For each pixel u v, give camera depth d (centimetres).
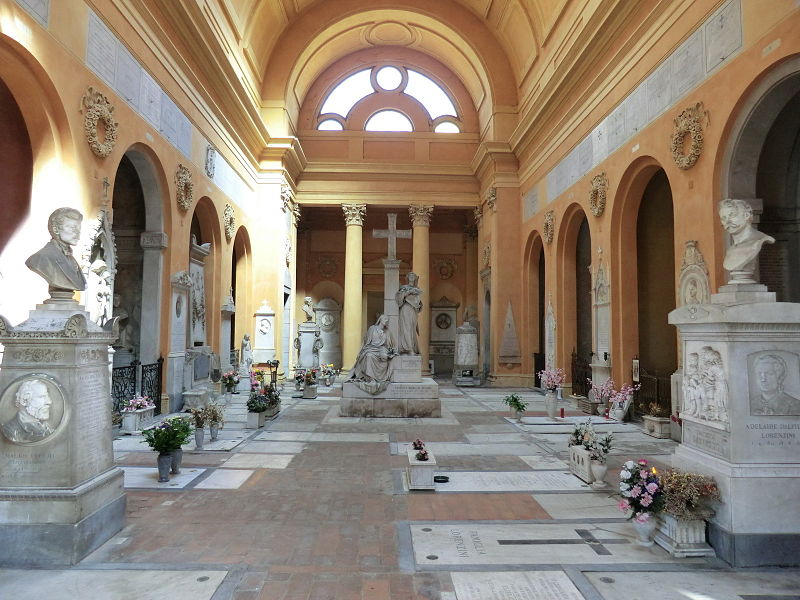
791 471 445
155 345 1128
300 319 2720
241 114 1659
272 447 888
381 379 1224
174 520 536
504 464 780
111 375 904
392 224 1311
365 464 775
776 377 456
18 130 766
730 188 828
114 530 496
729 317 455
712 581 409
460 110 2436
